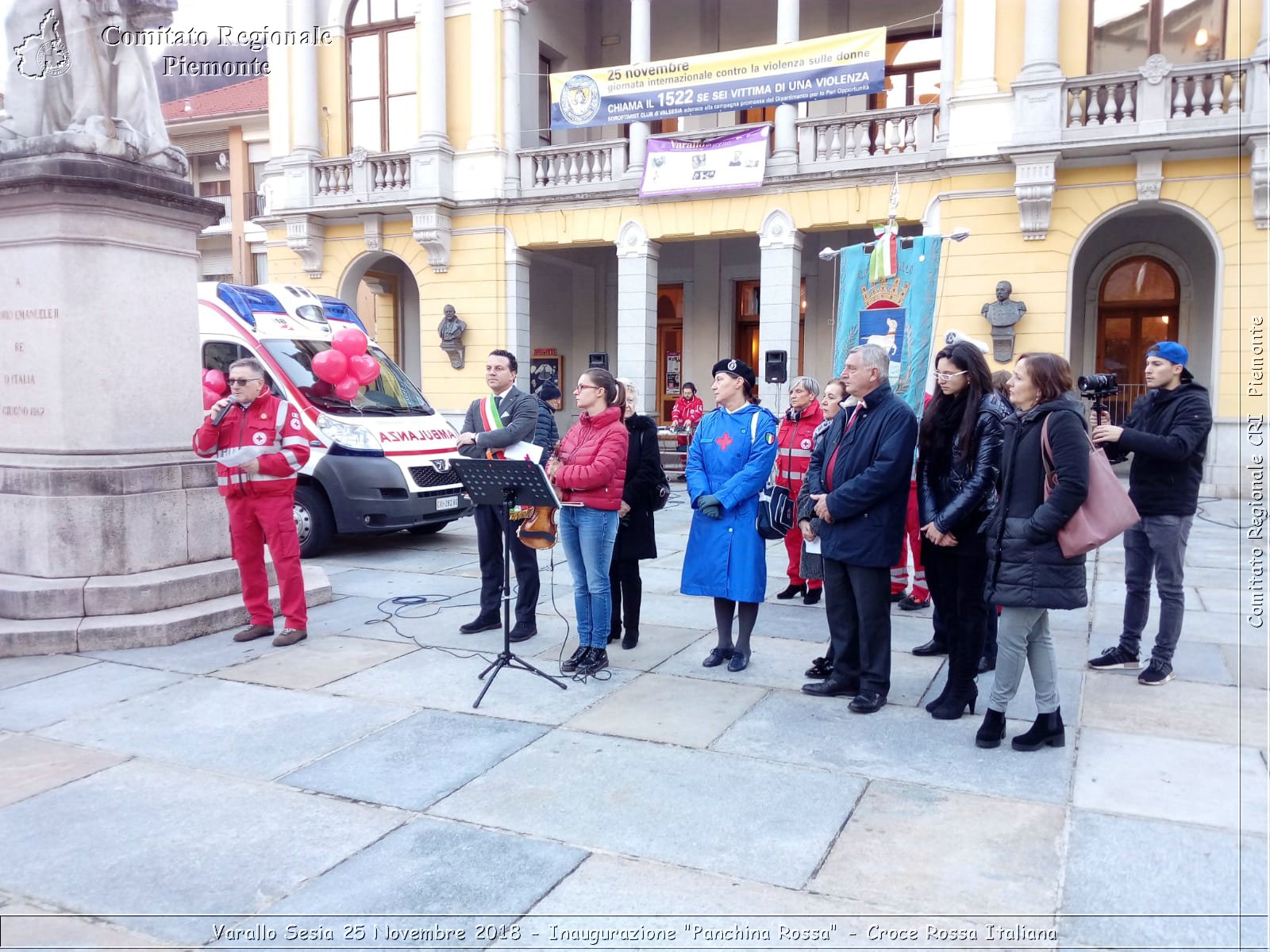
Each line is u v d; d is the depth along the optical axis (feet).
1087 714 14.64
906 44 53.67
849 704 14.94
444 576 26.48
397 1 55.83
